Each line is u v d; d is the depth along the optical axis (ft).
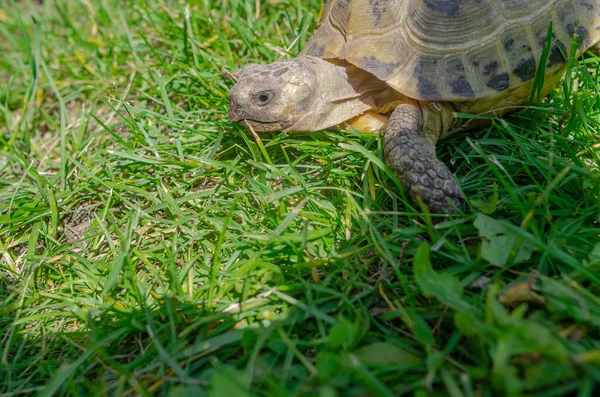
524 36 0.80
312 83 0.84
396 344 0.62
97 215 0.86
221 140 0.93
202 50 1.10
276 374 0.61
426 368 0.59
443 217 0.74
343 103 0.86
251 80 0.85
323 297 0.69
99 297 0.76
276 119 0.85
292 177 0.85
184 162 0.89
